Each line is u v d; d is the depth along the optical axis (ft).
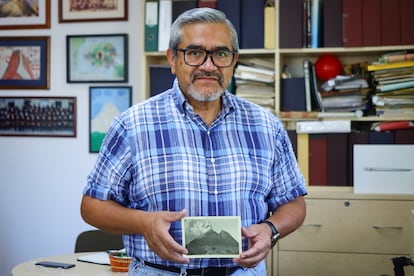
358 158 9.55
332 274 9.55
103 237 9.31
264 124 5.15
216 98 4.82
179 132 4.86
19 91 12.19
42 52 12.02
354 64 10.27
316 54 10.48
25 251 12.28
